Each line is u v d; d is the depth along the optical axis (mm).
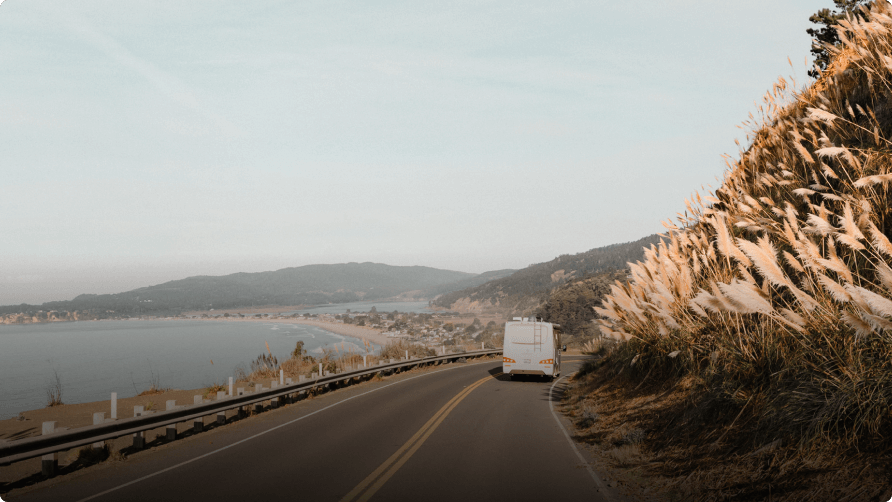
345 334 197625
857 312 5789
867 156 9094
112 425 9133
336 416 14148
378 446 10125
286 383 17109
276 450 9734
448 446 10180
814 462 5879
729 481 6512
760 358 8422
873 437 5652
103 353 141375
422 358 33438
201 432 12000
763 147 13992
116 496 6770
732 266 11617
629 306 15195
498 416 14312
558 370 27625
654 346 14375
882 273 5605
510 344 25266
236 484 7301
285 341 165125
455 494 6848
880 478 5031
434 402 17109
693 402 9844
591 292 98375
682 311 12133
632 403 13164
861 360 6281
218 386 18344
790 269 9344
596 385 18844
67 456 9336
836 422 6039
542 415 14711
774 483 5922
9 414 44688
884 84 10969
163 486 7230
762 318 8750
